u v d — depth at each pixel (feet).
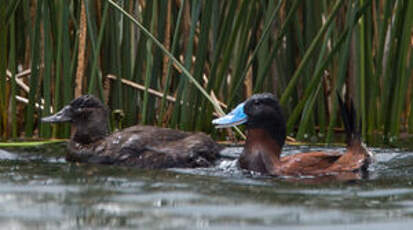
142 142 37.96
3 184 29.35
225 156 39.29
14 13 43.65
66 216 23.29
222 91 46.93
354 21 41.04
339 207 24.73
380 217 23.15
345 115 35.12
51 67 44.29
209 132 44.16
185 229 21.58
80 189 28.22
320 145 43.39
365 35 44.75
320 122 48.03
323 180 31.35
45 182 30.01
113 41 43.19
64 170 34.17
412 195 27.17
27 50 47.67
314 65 46.47
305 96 42.68
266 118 36.27
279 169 34.09
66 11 41.73
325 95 50.67
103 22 40.83
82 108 40.47
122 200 25.88
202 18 41.37
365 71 45.93
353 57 47.67
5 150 40.45
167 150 37.29
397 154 38.91
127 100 44.68
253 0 41.37
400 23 44.73
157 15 45.83
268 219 22.84
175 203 25.32
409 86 53.72
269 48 46.29
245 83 47.88
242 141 44.83
